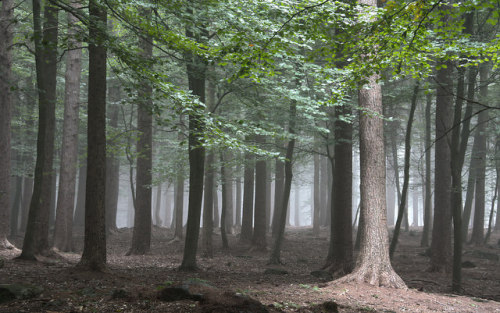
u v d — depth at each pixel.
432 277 15.31
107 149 19.05
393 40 7.96
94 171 10.61
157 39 9.71
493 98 21.23
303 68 11.48
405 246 25.88
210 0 9.58
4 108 16.05
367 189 11.61
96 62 10.73
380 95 11.99
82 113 25.39
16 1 21.20
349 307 8.47
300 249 23.80
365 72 8.78
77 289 8.48
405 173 15.62
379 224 11.43
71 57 19.06
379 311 8.34
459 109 12.45
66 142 18.97
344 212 15.09
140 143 20.27
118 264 15.23
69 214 18.97
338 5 8.52
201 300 7.09
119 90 27.78
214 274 13.18
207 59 9.44
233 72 12.11
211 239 19.03
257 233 22.20
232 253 21.30
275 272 14.02
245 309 6.74
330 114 16.19
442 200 16.64
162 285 8.83
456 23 7.48
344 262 14.76
